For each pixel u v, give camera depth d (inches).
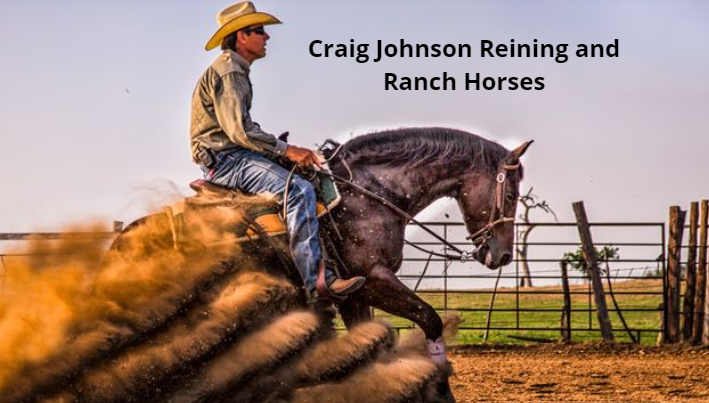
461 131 296.2
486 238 295.1
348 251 276.4
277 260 268.2
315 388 267.1
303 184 267.6
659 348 557.0
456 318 298.8
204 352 257.4
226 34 275.7
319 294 261.9
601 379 433.4
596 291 588.4
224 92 267.4
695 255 584.1
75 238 264.4
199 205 263.9
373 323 277.6
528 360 507.8
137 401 254.5
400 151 287.7
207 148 272.2
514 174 296.0
